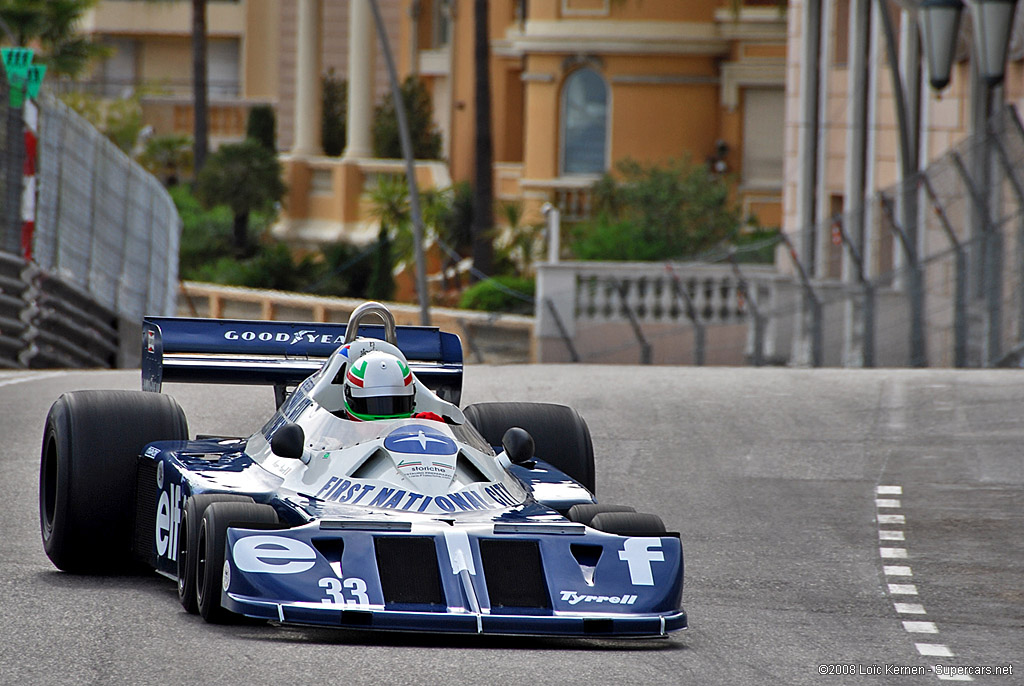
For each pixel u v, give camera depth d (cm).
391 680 1630
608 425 4012
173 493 2070
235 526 1844
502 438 2280
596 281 8406
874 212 6744
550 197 12062
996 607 2273
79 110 14512
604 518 1945
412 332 2605
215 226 12512
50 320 5831
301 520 1886
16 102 5619
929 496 3222
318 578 1766
